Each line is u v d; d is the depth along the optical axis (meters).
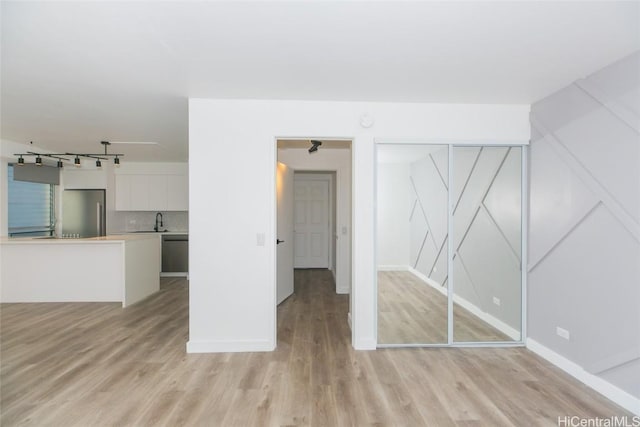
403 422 2.06
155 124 3.85
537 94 2.85
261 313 3.09
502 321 3.27
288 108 3.07
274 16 1.74
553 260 2.82
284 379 2.57
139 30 1.86
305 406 2.23
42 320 3.96
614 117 2.23
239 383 2.51
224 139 3.04
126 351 3.07
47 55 2.15
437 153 3.25
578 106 2.54
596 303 2.39
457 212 3.24
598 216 2.37
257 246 3.07
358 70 2.41
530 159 3.12
